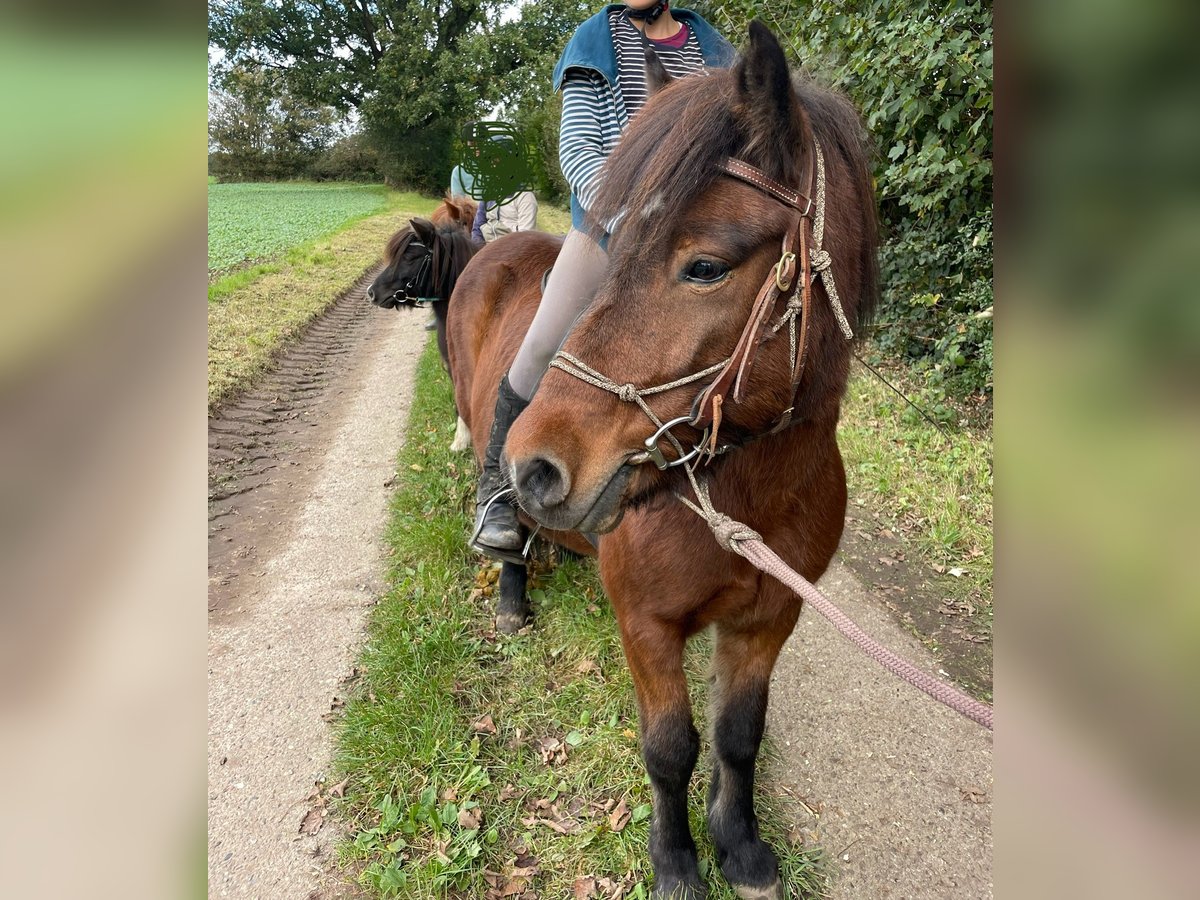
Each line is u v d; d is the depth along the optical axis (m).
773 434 1.62
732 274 1.34
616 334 1.40
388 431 5.84
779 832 2.28
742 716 2.03
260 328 8.73
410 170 36.16
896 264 5.78
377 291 5.88
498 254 3.52
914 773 2.49
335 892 2.14
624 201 1.38
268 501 4.70
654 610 1.87
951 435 4.76
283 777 2.55
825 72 1.76
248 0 35.47
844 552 3.86
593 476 1.44
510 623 3.22
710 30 2.36
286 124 39.84
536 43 35.66
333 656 3.16
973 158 4.45
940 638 3.15
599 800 2.38
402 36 35.03
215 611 3.52
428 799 2.34
